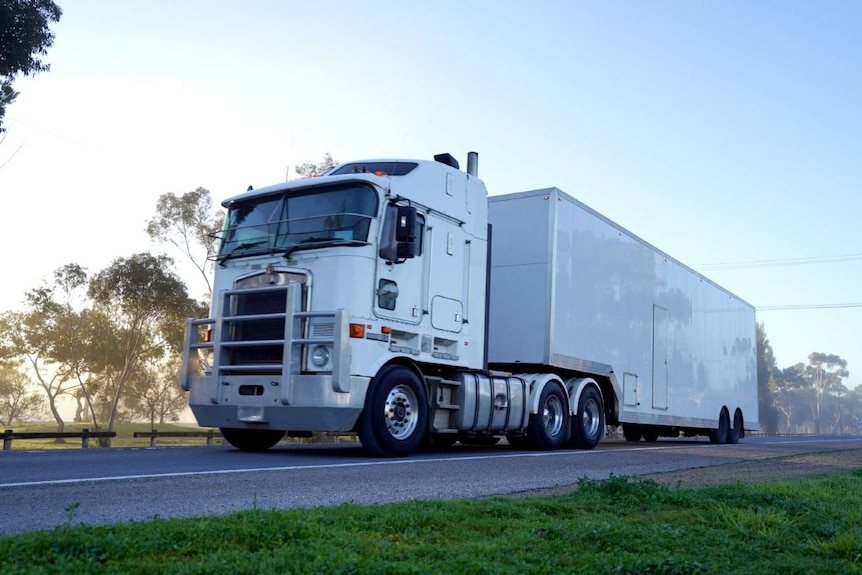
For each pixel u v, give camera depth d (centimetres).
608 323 1586
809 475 997
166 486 677
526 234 1434
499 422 1272
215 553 381
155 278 4216
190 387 1102
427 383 1149
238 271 1096
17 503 559
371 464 941
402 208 1058
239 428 1097
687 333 1983
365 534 444
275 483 722
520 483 788
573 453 1316
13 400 8319
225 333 1077
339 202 1052
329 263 1020
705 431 2177
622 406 1623
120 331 4794
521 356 1401
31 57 2472
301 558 371
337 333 976
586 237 1522
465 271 1220
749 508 589
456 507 548
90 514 520
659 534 478
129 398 7575
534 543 441
